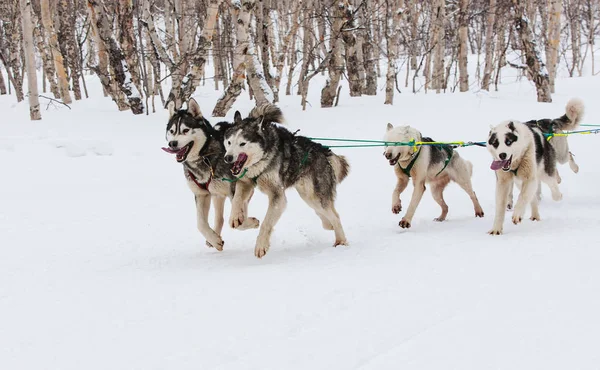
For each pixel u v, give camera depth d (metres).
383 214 7.77
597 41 42.28
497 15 21.97
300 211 7.88
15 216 7.18
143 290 4.40
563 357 2.85
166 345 3.25
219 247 5.84
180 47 16.73
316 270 4.78
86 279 4.80
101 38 14.96
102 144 11.13
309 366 2.90
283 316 3.62
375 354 3.01
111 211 7.62
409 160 6.69
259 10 15.96
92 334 3.48
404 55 32.12
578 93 18.47
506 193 6.19
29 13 13.84
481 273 4.38
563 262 4.52
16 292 4.44
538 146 6.62
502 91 20.20
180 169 10.09
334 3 15.33
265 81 14.01
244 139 5.32
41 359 3.14
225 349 3.16
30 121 14.20
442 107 15.33
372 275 4.50
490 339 3.11
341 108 15.37
